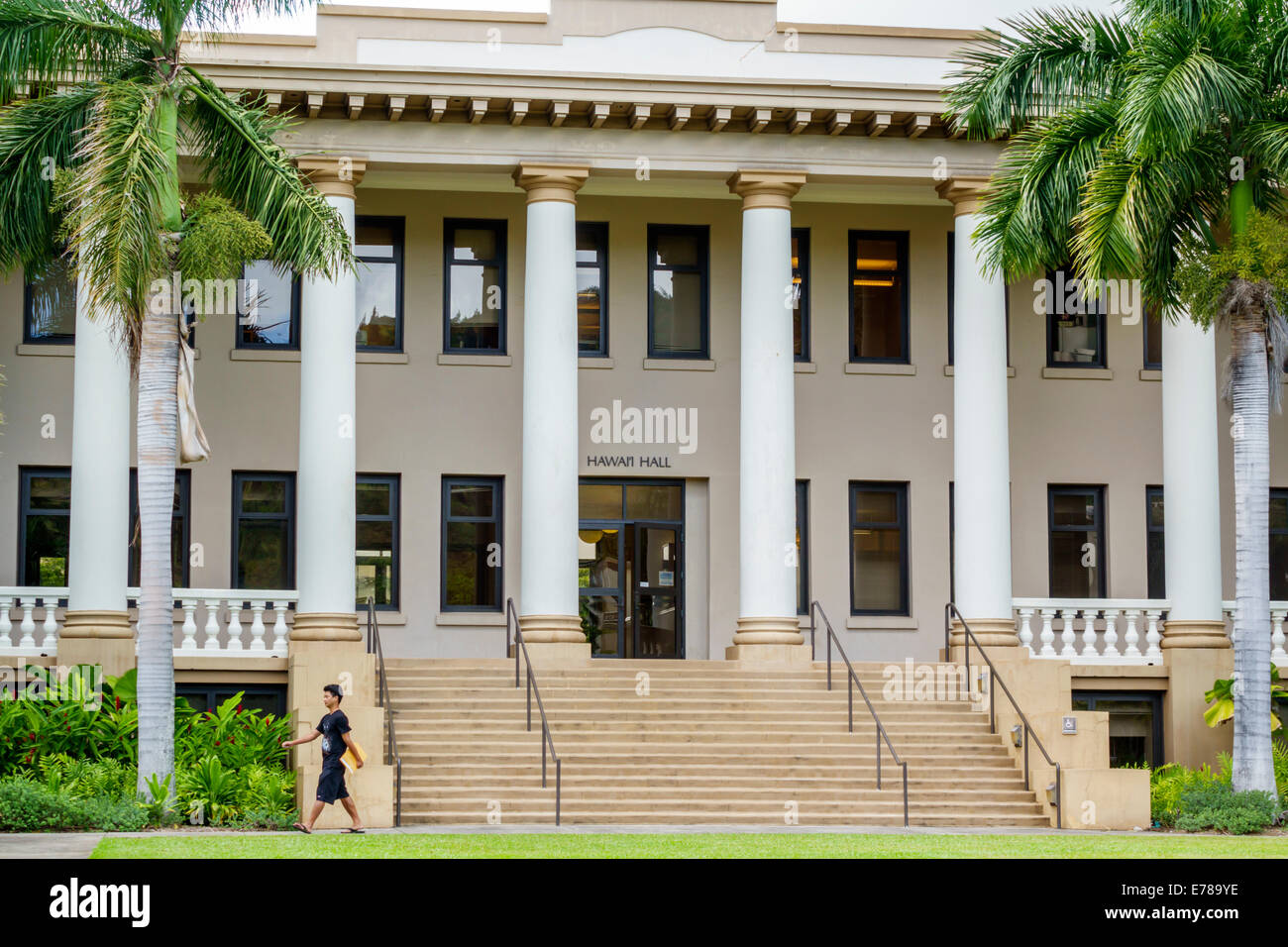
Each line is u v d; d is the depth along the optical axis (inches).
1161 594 1258.0
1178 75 836.0
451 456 1195.3
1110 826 882.8
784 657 1067.9
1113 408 1259.8
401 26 1106.1
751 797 899.4
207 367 1173.7
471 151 1090.7
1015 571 1234.6
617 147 1105.4
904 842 750.5
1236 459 923.4
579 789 891.4
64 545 1155.9
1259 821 859.4
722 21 1137.4
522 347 1210.6
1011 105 968.9
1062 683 1026.1
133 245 778.2
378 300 1205.7
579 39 1124.5
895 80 1143.6
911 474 1235.2
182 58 973.8
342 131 1077.8
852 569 1231.5
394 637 1176.8
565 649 1057.5
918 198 1199.6
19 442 1149.7
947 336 1249.4
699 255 1239.5
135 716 920.9
